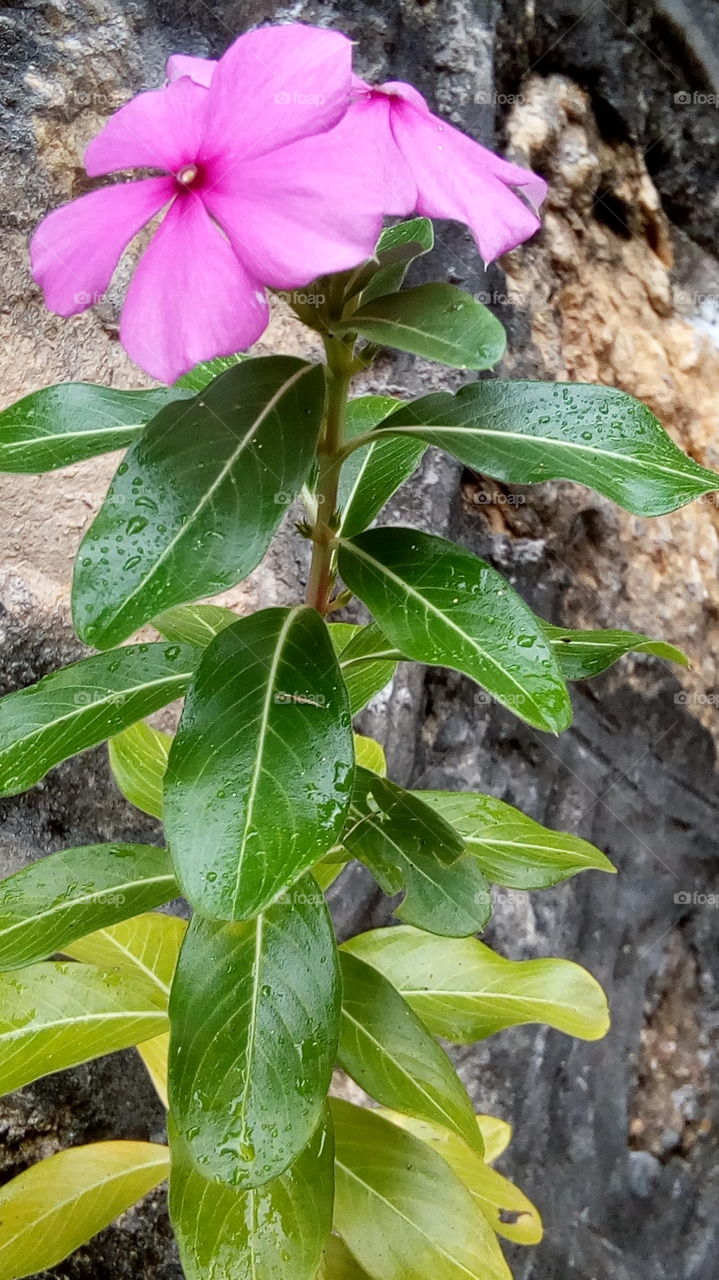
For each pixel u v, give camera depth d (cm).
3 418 16
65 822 26
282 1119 14
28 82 25
